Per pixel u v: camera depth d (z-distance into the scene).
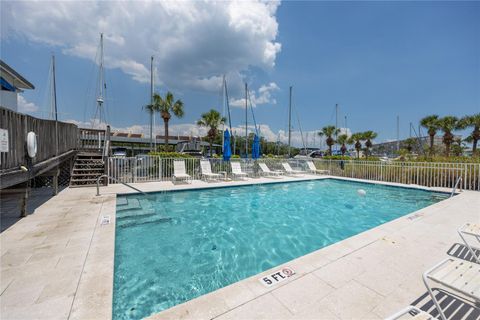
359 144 38.47
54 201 6.30
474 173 8.83
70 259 2.97
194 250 4.25
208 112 24.33
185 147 29.80
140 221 5.62
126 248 4.20
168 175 10.88
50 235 3.81
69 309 1.99
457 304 2.12
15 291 2.25
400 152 29.23
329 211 7.05
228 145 12.26
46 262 2.88
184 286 3.08
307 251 4.33
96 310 1.99
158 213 6.38
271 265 3.77
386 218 6.39
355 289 2.36
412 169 10.73
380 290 2.36
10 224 4.38
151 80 17.34
